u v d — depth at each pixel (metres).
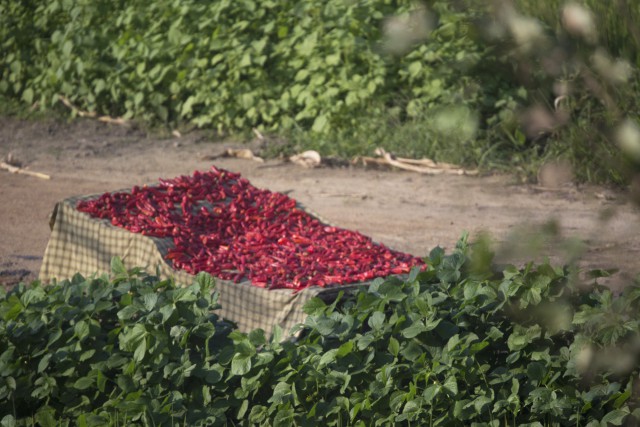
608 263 21.72
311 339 16.31
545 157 37.44
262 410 15.36
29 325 16.67
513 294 15.38
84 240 23.84
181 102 52.59
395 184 39.53
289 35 51.19
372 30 46.97
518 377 15.48
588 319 14.24
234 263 21.45
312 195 37.78
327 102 47.34
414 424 15.33
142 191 25.36
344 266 21.31
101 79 53.16
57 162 44.69
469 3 6.68
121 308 17.09
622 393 14.19
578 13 6.68
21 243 30.81
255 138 48.69
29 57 58.88
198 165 43.88
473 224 32.22
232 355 15.69
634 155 7.09
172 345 16.16
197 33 52.47
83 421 15.54
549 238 7.92
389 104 48.34
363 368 15.36
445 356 15.29
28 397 16.59
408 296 16.45
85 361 16.66
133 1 56.06
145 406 15.41
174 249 21.94
